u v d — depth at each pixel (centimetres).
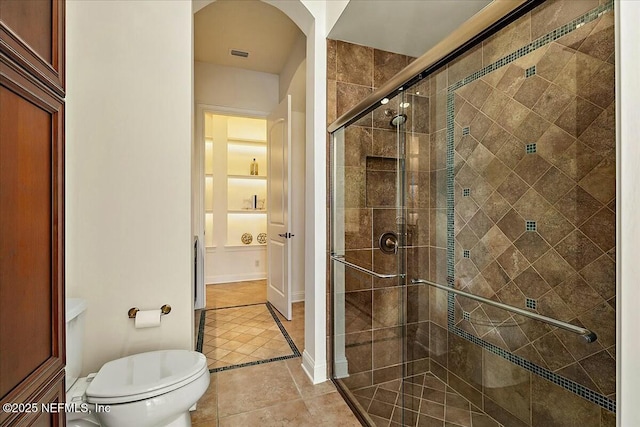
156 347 169
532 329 143
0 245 61
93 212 162
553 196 135
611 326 116
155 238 169
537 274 142
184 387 126
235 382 201
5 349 61
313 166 207
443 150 185
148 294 168
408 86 165
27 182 70
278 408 175
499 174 158
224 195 478
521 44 143
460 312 178
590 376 122
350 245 201
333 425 161
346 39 208
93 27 163
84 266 160
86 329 160
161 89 171
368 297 192
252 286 456
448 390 181
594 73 118
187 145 174
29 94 70
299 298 387
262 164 524
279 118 343
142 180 168
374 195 191
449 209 186
